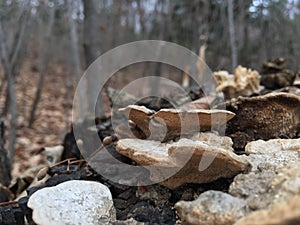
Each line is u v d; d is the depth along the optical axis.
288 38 2.44
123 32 5.14
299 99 0.92
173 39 3.14
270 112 0.94
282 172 0.61
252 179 0.65
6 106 2.59
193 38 2.88
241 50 2.55
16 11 2.56
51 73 6.44
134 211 0.78
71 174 1.00
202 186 0.78
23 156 2.85
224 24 2.42
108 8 4.19
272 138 0.96
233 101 0.98
